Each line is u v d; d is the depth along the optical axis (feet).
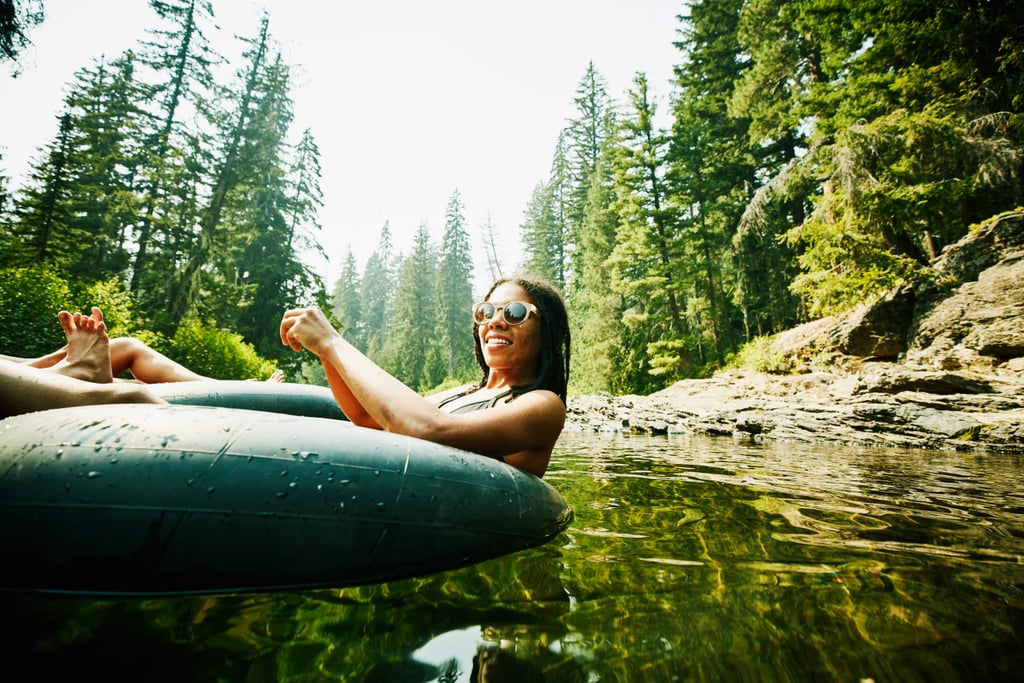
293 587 3.12
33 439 3.11
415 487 3.62
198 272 53.93
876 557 4.12
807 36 47.98
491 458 4.65
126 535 2.83
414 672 2.30
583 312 77.71
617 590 3.33
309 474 3.32
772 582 3.50
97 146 65.87
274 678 2.20
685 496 7.04
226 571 2.96
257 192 73.92
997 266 28.32
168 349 40.52
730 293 66.44
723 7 63.98
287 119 77.46
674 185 58.29
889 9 33.78
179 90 59.62
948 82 33.78
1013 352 24.64
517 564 3.83
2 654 2.27
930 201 31.96
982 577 3.62
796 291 39.17
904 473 10.25
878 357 32.45
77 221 60.80
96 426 3.22
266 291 69.92
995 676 2.21
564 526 5.06
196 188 59.31
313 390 8.38
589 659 2.42
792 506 6.33
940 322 28.50
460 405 5.98
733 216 61.46
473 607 3.02
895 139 33.42
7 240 49.75
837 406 22.12
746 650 2.51
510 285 6.59
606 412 31.07
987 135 33.32
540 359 6.23
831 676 2.23
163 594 2.92
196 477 3.05
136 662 2.27
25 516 2.77
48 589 2.83
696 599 3.19
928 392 22.68
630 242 60.29
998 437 16.92
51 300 26.02
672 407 28.50
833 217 35.76
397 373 136.87
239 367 42.50
